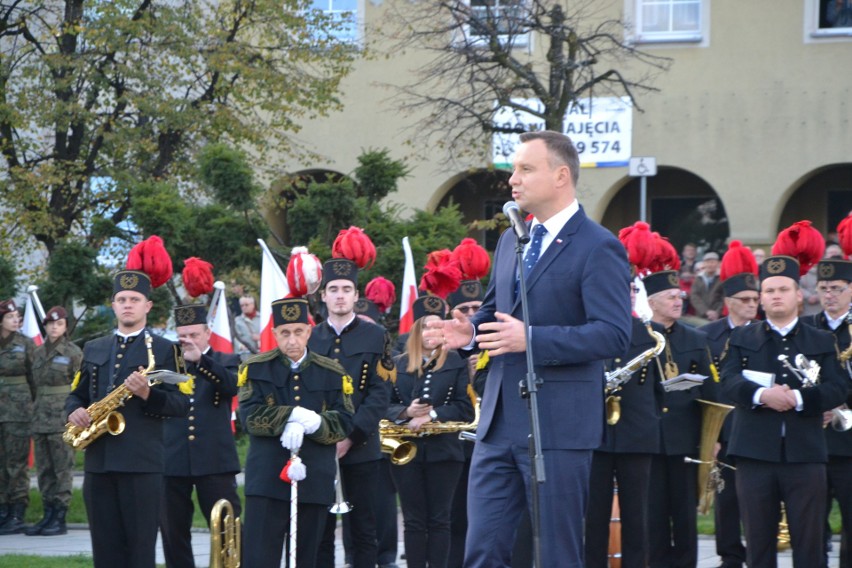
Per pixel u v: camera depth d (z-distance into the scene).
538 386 6.38
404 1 24.89
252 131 22.95
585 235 6.73
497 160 24.89
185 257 17.88
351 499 10.52
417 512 10.88
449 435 10.92
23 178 21.45
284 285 12.87
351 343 10.42
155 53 22.73
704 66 25.38
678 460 11.45
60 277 18.91
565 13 22.39
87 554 12.78
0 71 22.36
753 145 25.23
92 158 22.75
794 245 10.57
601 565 10.79
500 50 21.17
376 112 26.94
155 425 9.64
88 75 22.33
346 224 17.80
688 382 9.97
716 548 11.91
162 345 9.70
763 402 9.45
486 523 6.82
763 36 25.14
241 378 9.34
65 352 14.77
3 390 14.87
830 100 24.89
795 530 9.54
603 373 6.88
